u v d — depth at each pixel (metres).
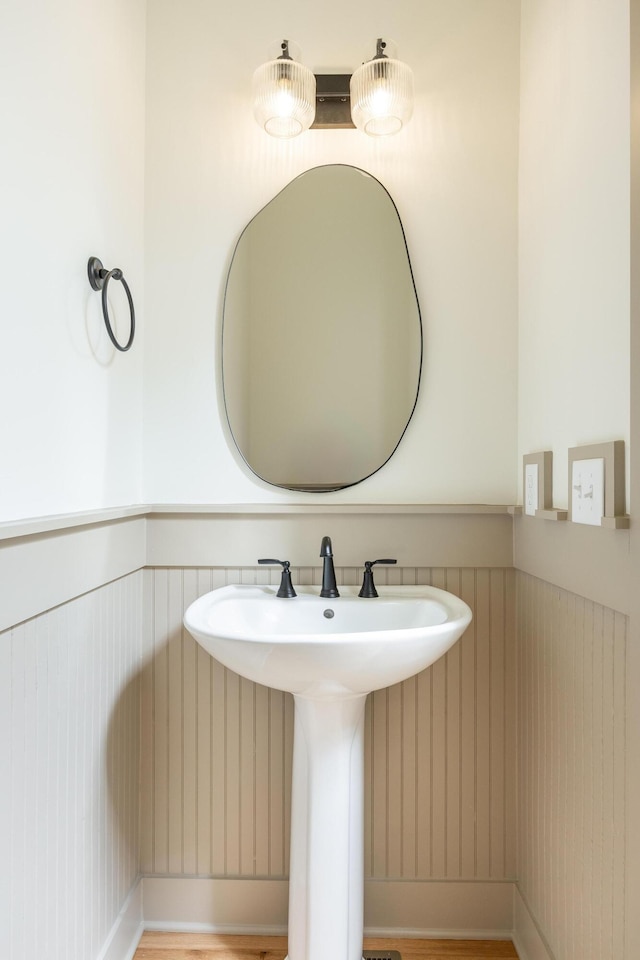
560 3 1.21
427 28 1.50
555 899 1.19
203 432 1.50
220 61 1.51
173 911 1.45
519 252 1.47
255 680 1.05
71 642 1.07
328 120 1.50
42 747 0.96
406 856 1.45
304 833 1.21
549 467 1.24
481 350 1.49
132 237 1.44
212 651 1.03
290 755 1.45
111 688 1.27
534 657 1.33
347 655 0.95
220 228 1.51
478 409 1.49
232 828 1.45
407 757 1.45
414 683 1.46
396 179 1.50
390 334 1.50
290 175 1.51
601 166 1.02
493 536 1.45
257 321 1.50
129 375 1.42
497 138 1.49
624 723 0.91
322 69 1.51
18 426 0.93
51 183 1.03
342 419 1.49
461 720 1.45
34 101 0.97
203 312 1.51
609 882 0.95
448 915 1.44
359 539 1.45
